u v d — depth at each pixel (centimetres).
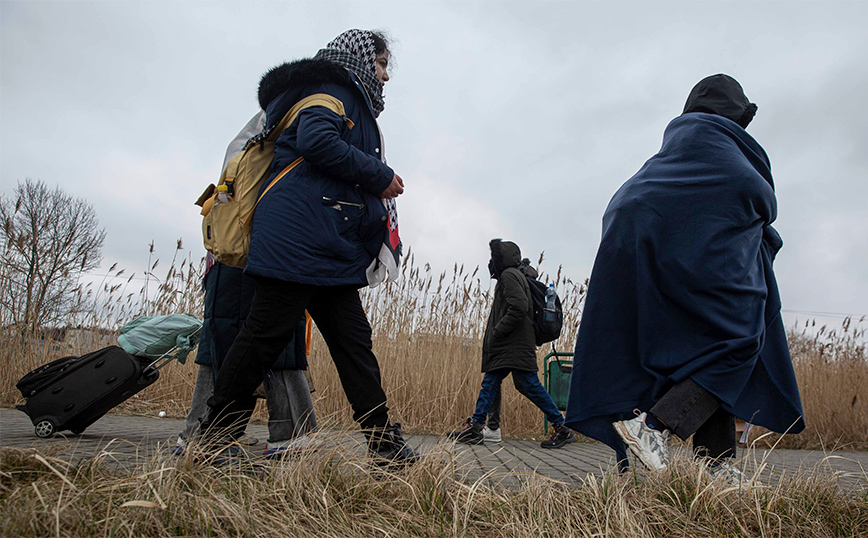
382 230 223
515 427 612
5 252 610
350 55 241
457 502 160
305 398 275
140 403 568
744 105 256
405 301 664
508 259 514
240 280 272
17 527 113
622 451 219
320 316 223
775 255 262
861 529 164
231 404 203
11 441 265
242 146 263
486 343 509
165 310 670
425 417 580
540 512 154
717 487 170
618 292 229
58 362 323
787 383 228
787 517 161
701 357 211
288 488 156
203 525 127
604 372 225
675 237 225
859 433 692
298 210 203
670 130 256
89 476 148
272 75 224
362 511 158
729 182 227
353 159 206
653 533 154
